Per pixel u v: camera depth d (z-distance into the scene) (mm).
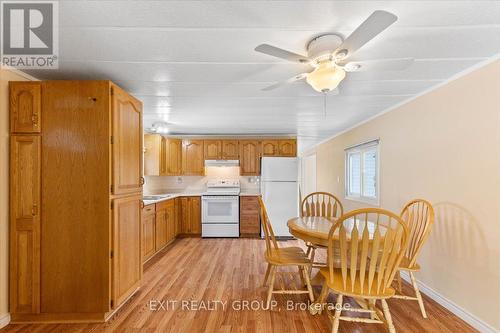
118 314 2109
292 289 2551
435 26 1436
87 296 1951
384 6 1261
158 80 2219
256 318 2062
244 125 4191
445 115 2254
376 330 1918
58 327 1928
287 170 4812
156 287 2617
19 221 1931
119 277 2080
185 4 1248
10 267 1931
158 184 5230
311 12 1313
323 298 2080
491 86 1842
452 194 2176
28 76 2062
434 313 2133
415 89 2479
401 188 2893
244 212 4785
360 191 3998
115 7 1266
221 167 5297
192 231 4801
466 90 2041
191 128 4453
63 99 1948
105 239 1957
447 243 2219
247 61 1868
